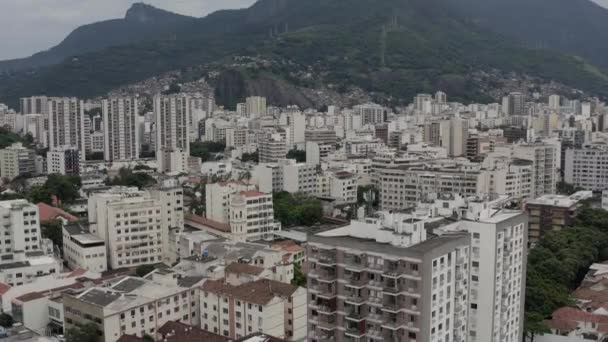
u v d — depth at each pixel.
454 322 185.75
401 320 170.62
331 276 179.38
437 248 171.12
